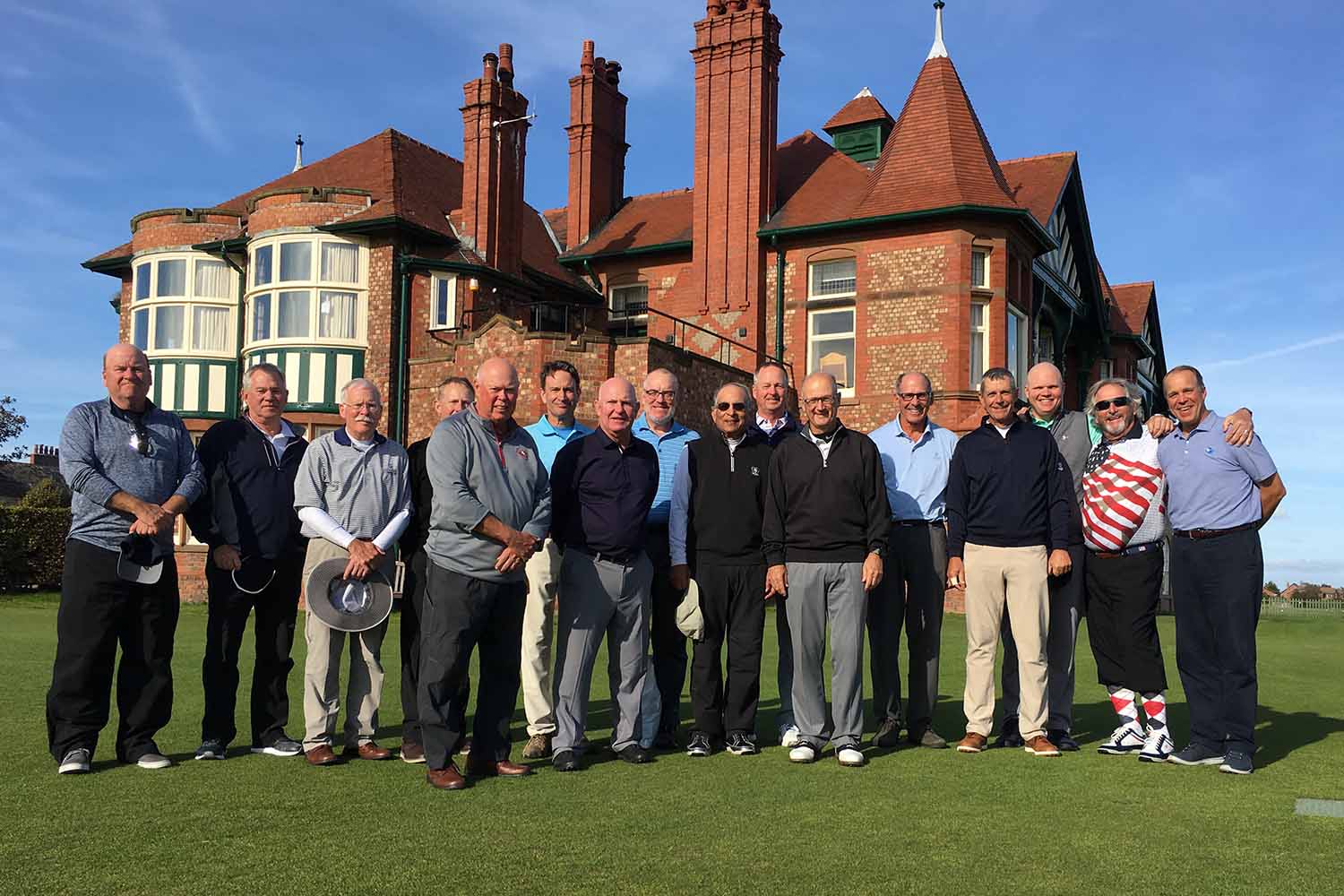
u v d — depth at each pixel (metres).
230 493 5.77
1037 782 5.22
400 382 20.22
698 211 22.94
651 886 3.48
